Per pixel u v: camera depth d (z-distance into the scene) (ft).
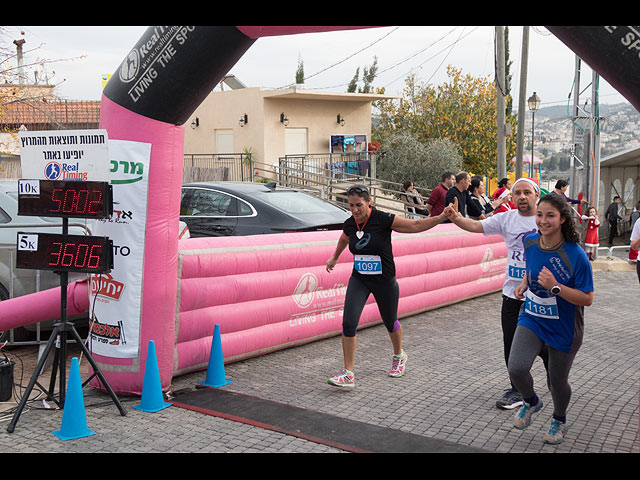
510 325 17.63
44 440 15.26
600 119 52.90
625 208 80.84
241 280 21.62
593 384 19.98
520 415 15.48
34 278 23.52
